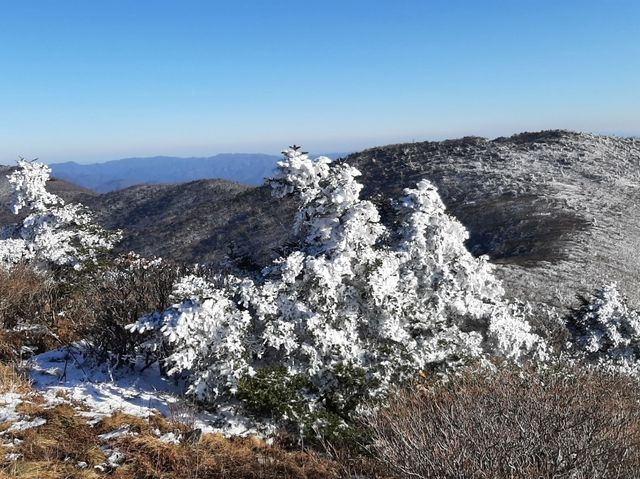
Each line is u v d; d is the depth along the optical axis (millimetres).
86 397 5629
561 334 12773
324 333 6211
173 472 4367
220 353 5871
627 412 5336
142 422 5062
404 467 4266
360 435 5480
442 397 5848
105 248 10797
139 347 6180
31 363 6426
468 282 7895
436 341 7043
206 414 5812
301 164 7023
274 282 6574
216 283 7438
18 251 9945
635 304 18594
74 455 4344
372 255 6824
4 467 3975
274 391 5773
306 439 5578
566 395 5215
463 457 3992
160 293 7418
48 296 8781
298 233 7504
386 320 6699
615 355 12172
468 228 31766
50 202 10828
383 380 6230
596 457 4031
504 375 6418
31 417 4922
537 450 4160
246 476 4531
